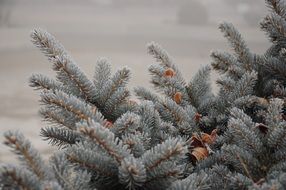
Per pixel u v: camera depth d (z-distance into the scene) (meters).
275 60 0.97
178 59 8.99
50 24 17.53
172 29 16.72
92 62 8.67
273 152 0.80
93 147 0.75
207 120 0.96
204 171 0.81
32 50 10.67
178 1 30.77
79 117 0.80
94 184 0.73
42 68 8.24
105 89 0.92
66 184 0.67
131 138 0.75
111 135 0.70
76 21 19.73
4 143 0.64
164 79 1.00
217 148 0.89
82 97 0.90
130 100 0.93
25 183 0.62
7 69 8.18
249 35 13.08
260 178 0.77
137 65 8.37
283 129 0.78
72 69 0.89
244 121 0.82
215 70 1.04
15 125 4.23
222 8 26.66
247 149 0.80
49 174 0.66
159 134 0.86
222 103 0.97
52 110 0.81
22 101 5.57
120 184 0.73
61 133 0.84
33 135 3.79
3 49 10.83
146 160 0.70
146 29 16.69
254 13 16.75
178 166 0.71
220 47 10.77
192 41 12.48
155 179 0.70
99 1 32.03
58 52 0.92
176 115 0.92
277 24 0.95
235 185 0.73
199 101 1.04
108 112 0.91
